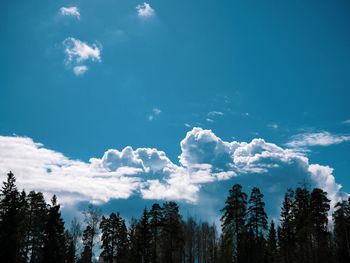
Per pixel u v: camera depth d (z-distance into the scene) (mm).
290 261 62406
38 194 71812
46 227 68125
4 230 55906
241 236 60188
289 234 64875
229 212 61219
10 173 59844
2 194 58812
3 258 54531
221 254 70500
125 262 73375
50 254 66188
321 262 57500
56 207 69625
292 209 64438
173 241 72812
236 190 61844
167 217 71438
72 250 79688
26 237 68188
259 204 60844
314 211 60625
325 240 59875
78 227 81562
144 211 70438
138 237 71562
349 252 57625
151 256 69875
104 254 72375
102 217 73688
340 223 62000
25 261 67500
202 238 98188
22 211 63062
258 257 59312
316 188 61781
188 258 92625
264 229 60188
